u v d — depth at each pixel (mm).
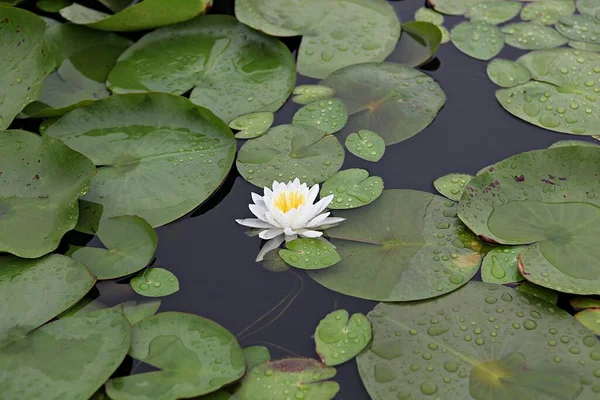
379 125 2305
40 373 1560
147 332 1672
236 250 1941
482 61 2602
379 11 2762
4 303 1738
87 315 1715
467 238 1884
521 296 1720
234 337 1651
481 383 1519
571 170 1936
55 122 2260
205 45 2664
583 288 1669
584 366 1540
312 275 1834
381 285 1779
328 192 2049
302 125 2305
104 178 2109
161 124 2234
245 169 2160
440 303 1721
